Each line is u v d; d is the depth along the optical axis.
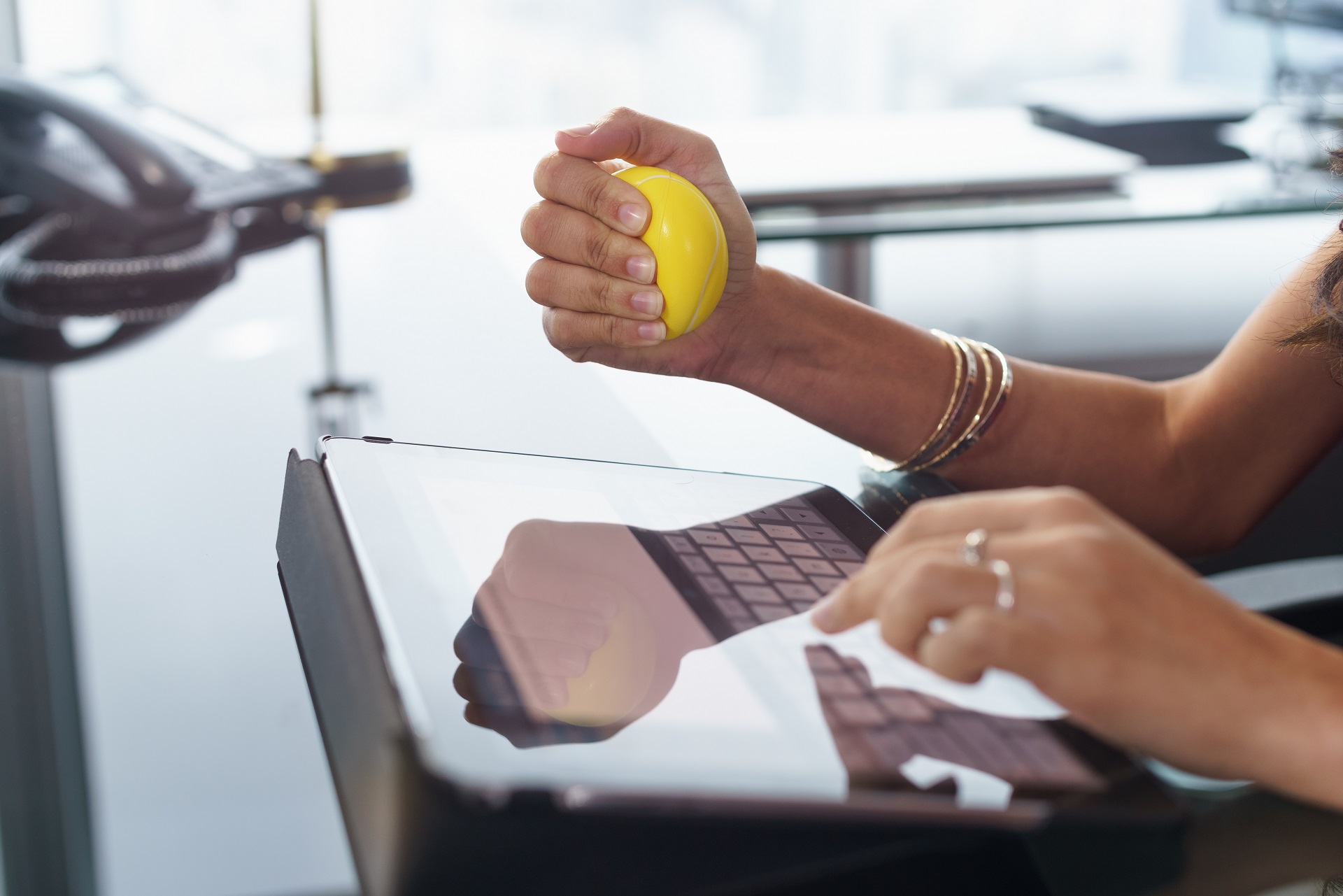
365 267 1.21
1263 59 3.64
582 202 0.69
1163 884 0.39
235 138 1.51
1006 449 0.79
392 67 3.45
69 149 1.26
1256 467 0.84
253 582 0.62
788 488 0.64
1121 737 0.42
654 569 0.53
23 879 0.40
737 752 0.39
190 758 0.48
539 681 0.42
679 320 0.70
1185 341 1.22
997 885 0.39
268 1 3.26
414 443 0.66
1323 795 0.42
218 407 0.86
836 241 1.41
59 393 0.89
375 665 0.45
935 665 0.41
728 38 3.64
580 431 0.80
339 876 0.41
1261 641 0.44
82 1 3.00
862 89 3.75
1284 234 1.61
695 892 0.39
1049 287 1.40
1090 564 0.42
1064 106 1.79
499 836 0.39
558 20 3.54
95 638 0.57
